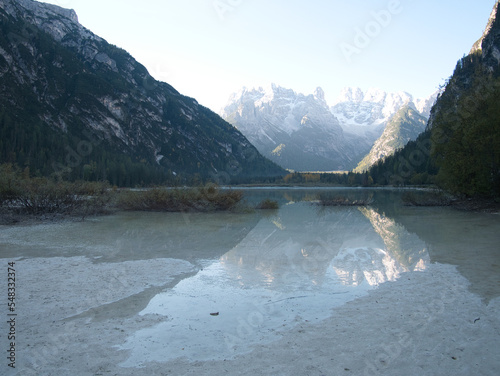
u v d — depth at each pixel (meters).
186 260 9.44
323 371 3.75
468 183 24.92
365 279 7.52
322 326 5.01
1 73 126.38
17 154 83.69
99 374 3.74
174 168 174.50
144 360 4.07
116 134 158.12
